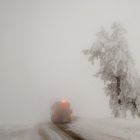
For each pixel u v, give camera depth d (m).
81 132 14.41
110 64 15.92
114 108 15.85
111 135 12.09
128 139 10.60
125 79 15.54
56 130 16.84
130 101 15.40
